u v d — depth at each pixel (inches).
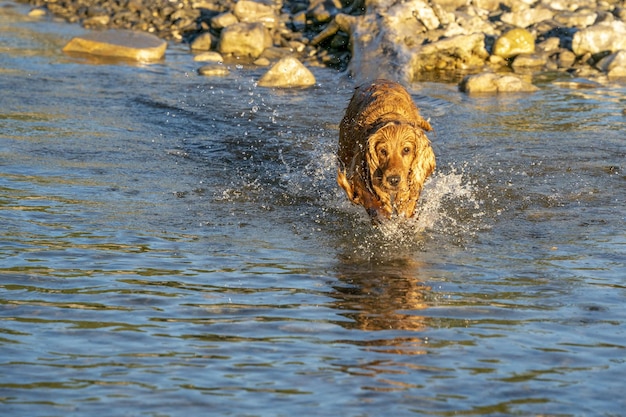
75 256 916.0
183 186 1178.6
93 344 717.3
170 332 741.3
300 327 756.0
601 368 682.8
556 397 636.7
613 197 1147.3
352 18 2004.2
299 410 613.6
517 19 2113.7
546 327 760.3
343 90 1752.0
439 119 1525.6
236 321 765.9
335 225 1043.9
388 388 647.1
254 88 1763.0
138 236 983.6
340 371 674.2
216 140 1409.9
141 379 658.2
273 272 887.1
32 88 1711.4
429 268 908.6
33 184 1160.2
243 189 1173.1
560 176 1229.1
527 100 1659.7
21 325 751.1
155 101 1647.4
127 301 804.6
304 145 1387.8
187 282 854.5
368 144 987.3
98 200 1107.3
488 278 880.3
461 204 1119.0
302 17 2213.3
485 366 685.3
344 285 857.5
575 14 2107.5
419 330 753.6
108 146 1357.0
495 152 1336.1
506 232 1023.6
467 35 1941.4
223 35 2063.2
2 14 2474.2
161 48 2044.8
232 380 658.2
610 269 901.2
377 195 1005.2
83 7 2507.4
